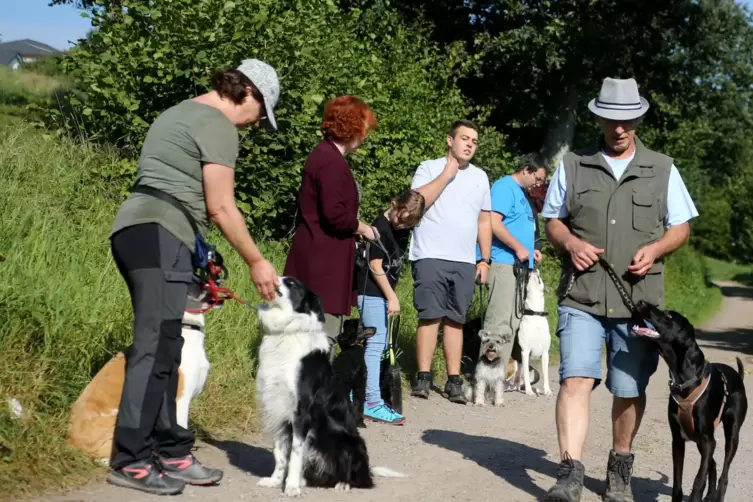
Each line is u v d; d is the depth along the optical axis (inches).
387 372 286.2
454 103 637.3
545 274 673.6
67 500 159.9
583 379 190.2
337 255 217.5
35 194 304.3
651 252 186.4
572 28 845.8
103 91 351.3
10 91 579.5
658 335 183.8
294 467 181.0
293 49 366.6
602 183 192.2
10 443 167.2
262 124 185.3
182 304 173.2
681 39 970.1
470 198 311.6
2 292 199.3
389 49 597.9
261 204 365.7
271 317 181.2
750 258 2425.0
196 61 347.6
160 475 172.9
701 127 1374.3
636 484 219.1
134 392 170.6
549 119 945.5
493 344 322.3
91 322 213.0
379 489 193.0
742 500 210.4
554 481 213.5
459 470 218.7
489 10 870.4
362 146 429.7
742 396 201.9
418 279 312.8
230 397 243.6
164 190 171.5
